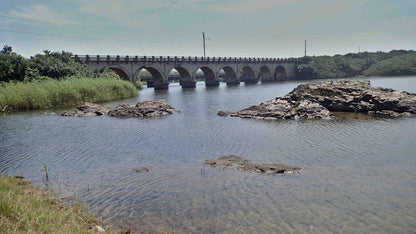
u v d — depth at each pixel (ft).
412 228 33.58
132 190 45.65
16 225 28.35
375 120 99.09
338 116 110.01
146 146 72.28
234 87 313.94
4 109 139.54
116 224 35.45
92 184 48.42
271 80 427.74
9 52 196.13
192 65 325.21
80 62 226.38
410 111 109.60
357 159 57.57
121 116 123.65
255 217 36.52
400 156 58.70
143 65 272.92
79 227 31.14
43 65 191.72
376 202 39.75
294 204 39.63
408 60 437.58
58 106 159.22
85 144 75.61
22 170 56.18
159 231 33.83
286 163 56.54
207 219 36.37
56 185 48.14
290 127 90.99
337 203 39.68
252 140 75.46
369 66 463.42
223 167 54.95
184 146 71.36
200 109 140.97
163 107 131.75
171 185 47.24
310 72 448.65
